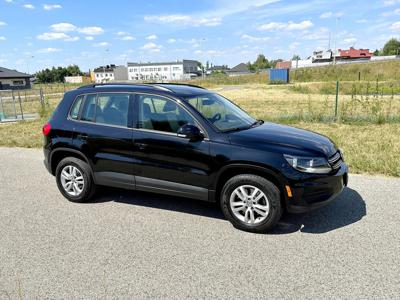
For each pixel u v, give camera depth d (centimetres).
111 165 474
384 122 1122
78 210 485
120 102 474
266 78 6253
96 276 321
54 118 520
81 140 490
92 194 512
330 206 472
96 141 479
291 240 382
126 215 462
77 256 358
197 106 441
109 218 454
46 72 12450
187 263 339
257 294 289
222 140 406
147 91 461
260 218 399
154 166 443
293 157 380
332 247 364
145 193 547
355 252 352
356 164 638
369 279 306
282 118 1237
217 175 408
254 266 332
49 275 324
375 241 373
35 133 1146
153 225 430
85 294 294
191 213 465
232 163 397
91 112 495
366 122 1133
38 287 306
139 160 452
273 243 377
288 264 334
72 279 317
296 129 475
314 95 2748
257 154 386
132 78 13162
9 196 550
